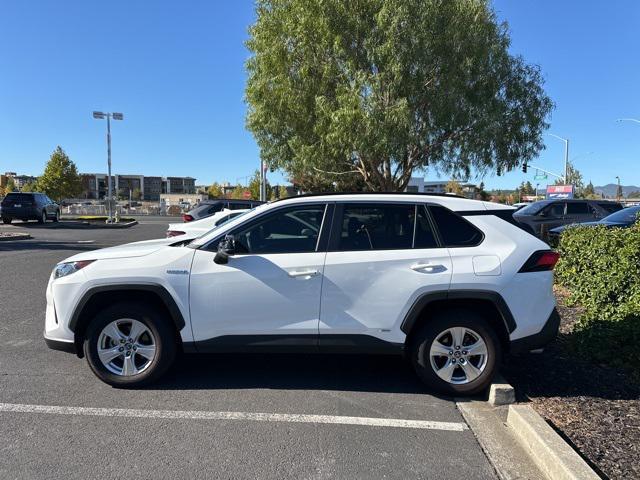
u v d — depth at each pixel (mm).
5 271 11461
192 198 116250
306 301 4617
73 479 3273
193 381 5012
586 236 7945
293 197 4934
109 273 4680
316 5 15312
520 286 4566
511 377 5055
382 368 5480
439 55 15305
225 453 3633
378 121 14633
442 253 4637
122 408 4359
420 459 3598
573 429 3902
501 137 17156
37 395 4609
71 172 62719
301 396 4688
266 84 17156
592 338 5652
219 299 4633
